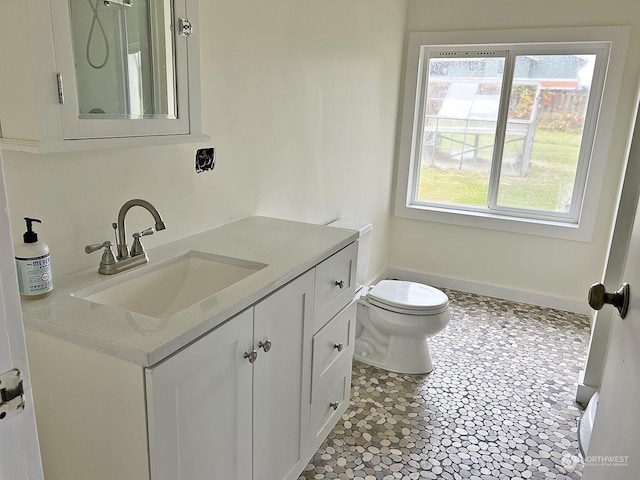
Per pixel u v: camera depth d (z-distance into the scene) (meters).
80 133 1.13
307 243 1.76
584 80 3.26
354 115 2.93
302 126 2.40
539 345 2.93
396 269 3.94
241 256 1.59
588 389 2.31
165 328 1.07
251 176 2.10
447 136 3.72
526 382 2.52
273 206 2.29
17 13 0.99
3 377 0.51
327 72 2.54
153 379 0.99
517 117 3.48
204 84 1.75
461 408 2.29
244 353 1.30
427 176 3.86
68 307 1.16
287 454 1.66
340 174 2.88
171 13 1.36
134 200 1.40
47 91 1.04
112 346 1.00
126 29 1.26
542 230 3.43
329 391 1.95
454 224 3.70
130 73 1.28
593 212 3.27
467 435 2.10
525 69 3.39
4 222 0.49
